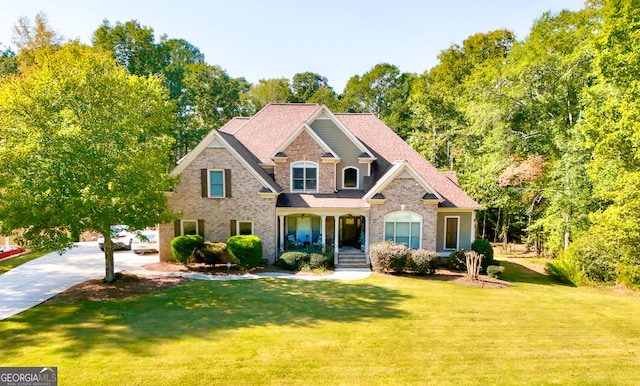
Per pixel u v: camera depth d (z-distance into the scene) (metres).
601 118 20.34
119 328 12.22
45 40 38.00
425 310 14.78
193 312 13.93
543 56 28.06
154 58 42.97
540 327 13.23
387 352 10.84
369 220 22.70
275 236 22.84
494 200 32.69
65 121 15.98
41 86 17.52
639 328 13.37
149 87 22.64
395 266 20.53
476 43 53.06
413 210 22.16
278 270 21.30
